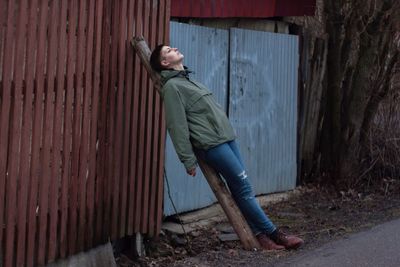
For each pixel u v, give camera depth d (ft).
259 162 27.22
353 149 29.66
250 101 26.55
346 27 29.40
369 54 29.25
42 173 15.65
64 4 15.85
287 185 29.01
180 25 22.50
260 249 19.38
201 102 17.95
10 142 14.83
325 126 30.35
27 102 15.10
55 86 15.84
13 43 14.69
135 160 18.86
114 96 17.87
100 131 17.47
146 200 19.44
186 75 18.21
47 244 16.05
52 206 16.03
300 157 30.09
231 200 18.69
